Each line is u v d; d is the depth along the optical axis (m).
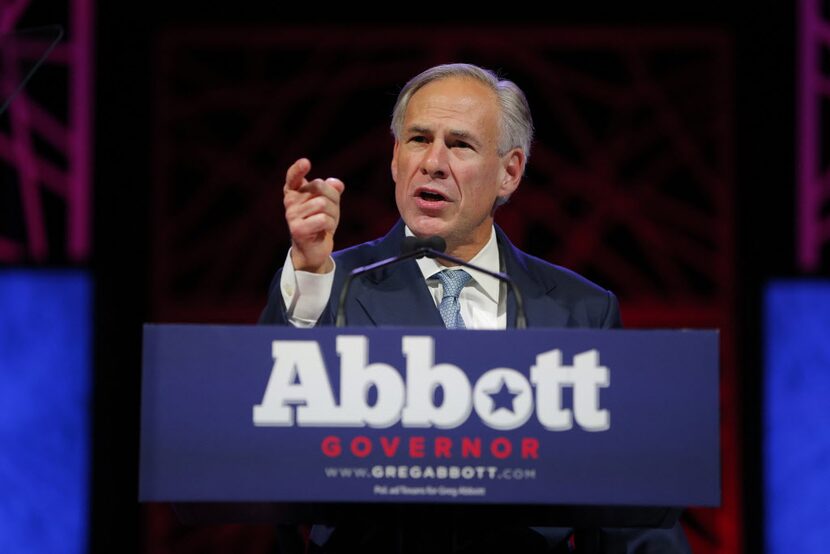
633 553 3.76
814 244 8.95
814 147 8.98
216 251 9.10
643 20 9.08
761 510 8.77
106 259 9.05
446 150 4.15
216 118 9.14
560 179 9.02
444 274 4.15
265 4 9.15
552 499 2.79
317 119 9.09
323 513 2.98
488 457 2.80
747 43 9.04
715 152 9.02
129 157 9.12
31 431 8.73
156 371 2.82
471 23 9.12
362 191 9.00
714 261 8.96
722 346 8.94
